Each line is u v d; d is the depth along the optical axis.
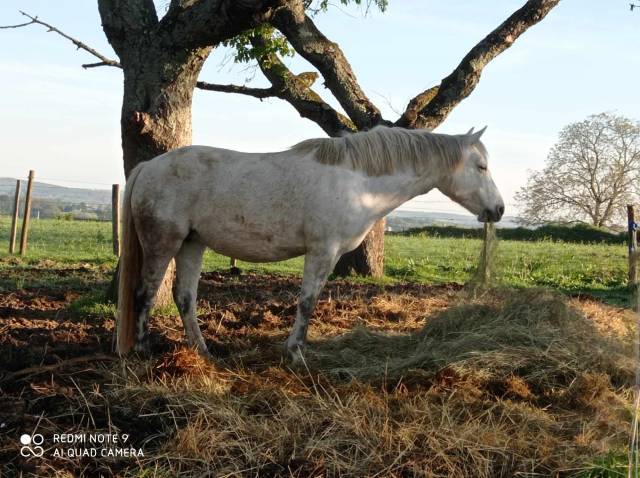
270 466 3.90
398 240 22.11
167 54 7.47
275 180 5.50
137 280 5.79
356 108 10.67
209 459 3.90
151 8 7.70
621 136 38.25
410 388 5.11
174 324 7.16
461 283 12.33
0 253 14.16
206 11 7.16
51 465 3.72
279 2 6.97
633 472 3.78
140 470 3.78
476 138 5.95
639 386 3.68
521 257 16.59
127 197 5.74
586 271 14.16
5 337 6.04
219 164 5.59
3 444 3.93
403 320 8.00
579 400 4.94
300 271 13.36
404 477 3.87
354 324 7.63
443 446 4.12
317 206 5.46
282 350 5.94
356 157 5.62
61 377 4.96
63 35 8.48
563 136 39.56
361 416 4.41
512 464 4.04
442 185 6.00
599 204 39.12
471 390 4.99
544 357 5.51
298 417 4.37
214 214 5.58
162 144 7.59
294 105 11.05
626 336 6.68
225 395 4.75
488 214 6.07
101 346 5.98
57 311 7.70
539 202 39.97
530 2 9.87
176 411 4.43
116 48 7.73
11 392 4.70
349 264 12.45
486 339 5.79
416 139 5.81
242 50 10.84
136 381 4.91
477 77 10.09
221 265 13.98
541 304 6.50
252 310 8.21
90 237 18.70
